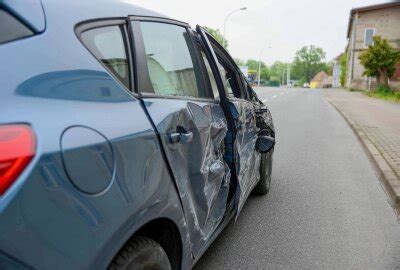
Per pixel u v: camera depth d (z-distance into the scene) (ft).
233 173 10.75
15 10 5.15
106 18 6.77
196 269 10.65
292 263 11.22
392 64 108.37
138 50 7.31
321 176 20.89
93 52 6.10
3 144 4.24
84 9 6.36
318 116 53.26
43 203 4.39
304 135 35.14
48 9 5.65
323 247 12.31
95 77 5.86
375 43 111.04
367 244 12.62
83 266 4.83
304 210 15.53
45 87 5.02
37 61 5.10
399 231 13.75
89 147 5.02
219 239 12.62
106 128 5.47
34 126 4.57
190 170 7.66
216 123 9.41
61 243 4.58
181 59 9.25
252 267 10.89
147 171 6.07
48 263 4.46
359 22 146.72
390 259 11.64
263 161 15.99
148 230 6.68
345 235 13.26
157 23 8.59
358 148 29.45
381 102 83.20
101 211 5.05
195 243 8.13
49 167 4.49
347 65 185.37
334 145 30.42
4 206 4.07
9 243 4.12
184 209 7.33
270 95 111.24
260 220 14.33
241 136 11.43
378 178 20.76
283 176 20.63
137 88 6.88
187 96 8.75
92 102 5.60
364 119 47.70
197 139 8.04
